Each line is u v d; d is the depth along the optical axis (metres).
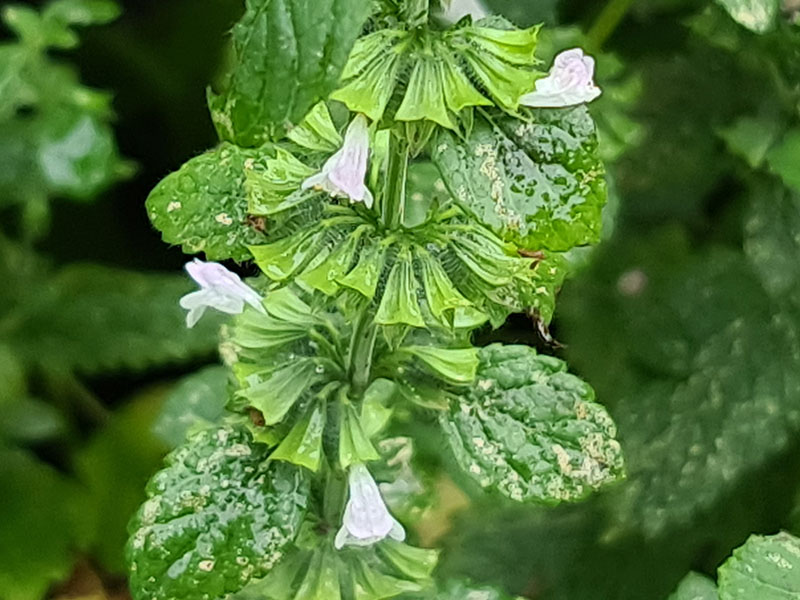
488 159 0.09
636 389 0.18
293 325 0.11
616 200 0.15
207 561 0.11
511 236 0.09
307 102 0.09
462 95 0.09
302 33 0.09
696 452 0.17
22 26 0.20
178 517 0.11
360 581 0.12
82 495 0.23
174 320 0.22
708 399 0.18
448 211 0.10
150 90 0.26
